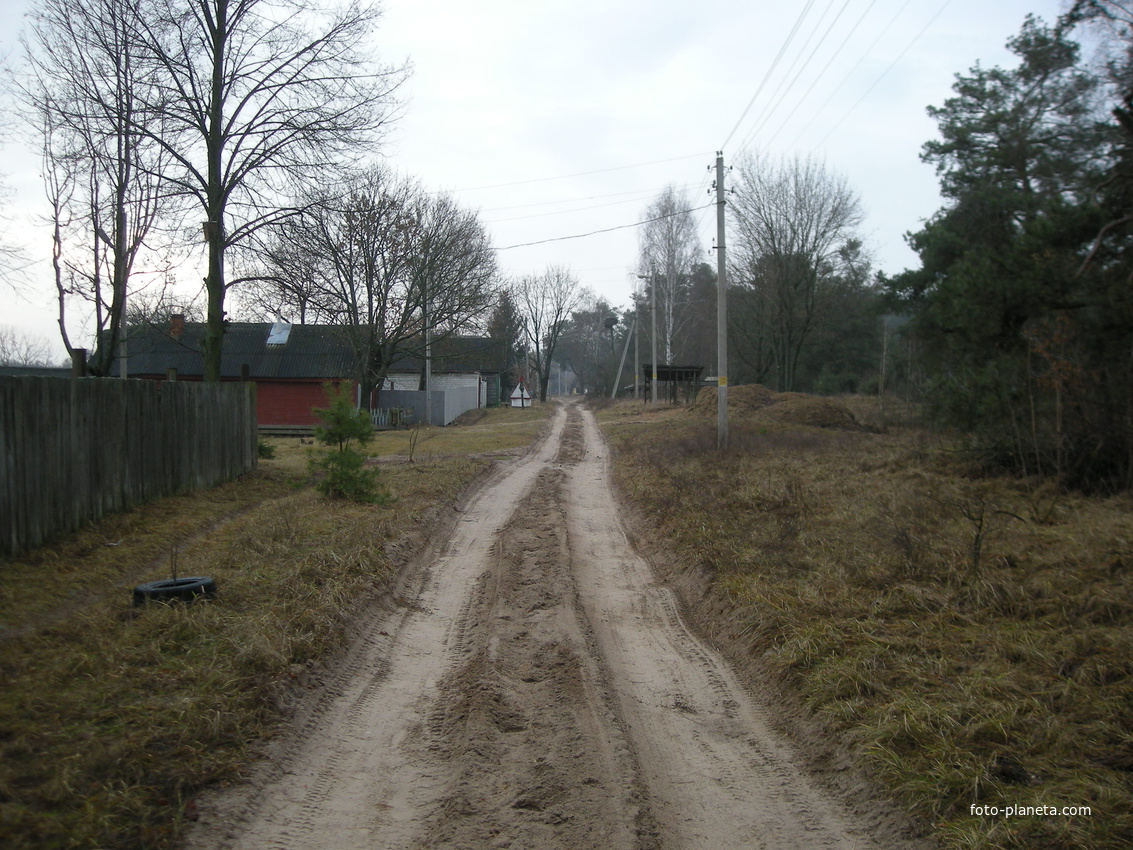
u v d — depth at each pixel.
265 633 6.18
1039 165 16.81
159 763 4.27
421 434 32.34
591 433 33.78
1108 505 11.95
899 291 26.55
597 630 7.64
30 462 8.13
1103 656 5.84
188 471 12.84
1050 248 14.18
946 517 11.13
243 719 4.89
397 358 42.62
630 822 4.18
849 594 7.77
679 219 52.50
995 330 14.80
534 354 97.94
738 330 53.56
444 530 12.29
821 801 4.54
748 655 6.84
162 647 5.86
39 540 8.27
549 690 6.02
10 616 6.29
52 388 8.59
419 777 4.66
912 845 4.00
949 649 6.28
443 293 37.16
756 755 5.14
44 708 4.71
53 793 3.82
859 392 56.00
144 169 16.12
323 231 24.23
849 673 5.81
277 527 10.20
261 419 38.47
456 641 7.25
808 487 14.42
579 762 4.85
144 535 9.52
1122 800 4.09
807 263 42.56
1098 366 13.67
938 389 17.67
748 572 8.84
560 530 12.26
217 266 17.08
